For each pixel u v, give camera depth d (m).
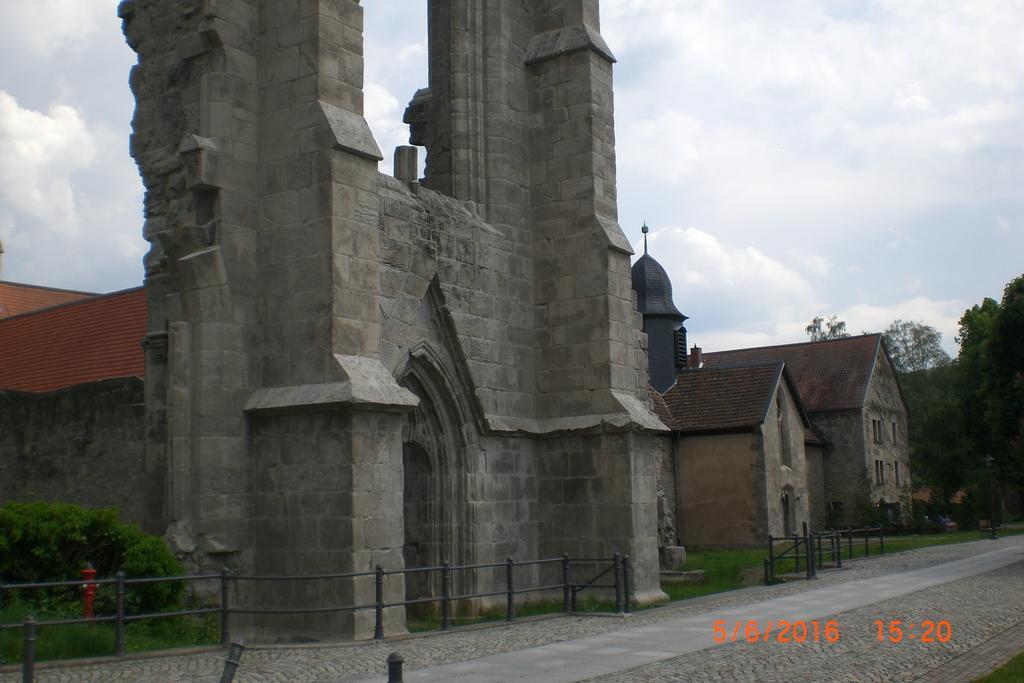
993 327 35.69
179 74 17.03
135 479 20.17
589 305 21.44
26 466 22.08
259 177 16.56
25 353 27.52
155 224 17.16
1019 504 72.56
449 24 21.91
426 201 19.48
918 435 71.94
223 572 13.51
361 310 16.06
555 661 12.16
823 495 53.56
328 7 16.44
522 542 20.91
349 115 16.52
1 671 11.08
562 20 22.55
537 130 22.45
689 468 42.91
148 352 16.69
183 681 10.75
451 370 19.67
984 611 17.11
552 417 21.59
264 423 15.89
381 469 15.45
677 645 13.52
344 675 11.28
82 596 13.74
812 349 59.94
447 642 14.13
